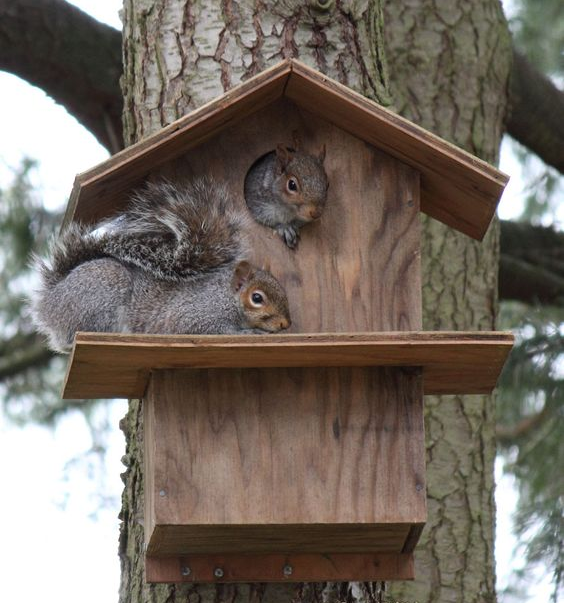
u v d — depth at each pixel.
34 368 17.52
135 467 10.45
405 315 9.91
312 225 10.02
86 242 10.16
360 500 9.12
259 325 9.71
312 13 10.52
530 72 16.44
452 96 14.95
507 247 17.22
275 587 9.81
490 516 14.23
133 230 9.97
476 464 14.31
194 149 10.01
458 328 14.48
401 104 14.83
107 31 14.66
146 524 9.60
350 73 10.55
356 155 10.11
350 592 10.00
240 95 9.50
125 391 9.74
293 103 10.15
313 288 9.95
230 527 9.08
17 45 14.27
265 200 10.04
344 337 8.65
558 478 16.06
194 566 9.63
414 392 9.27
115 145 15.30
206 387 9.16
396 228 10.02
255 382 9.21
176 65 10.52
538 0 18.72
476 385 9.96
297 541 9.45
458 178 10.05
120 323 9.90
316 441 9.17
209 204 9.91
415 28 15.09
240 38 10.45
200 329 9.76
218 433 9.12
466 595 13.80
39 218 16.44
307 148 10.13
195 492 9.02
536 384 16.53
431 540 13.93
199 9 10.56
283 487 9.10
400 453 9.19
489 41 15.29
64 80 14.74
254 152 10.09
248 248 10.00
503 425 17.14
